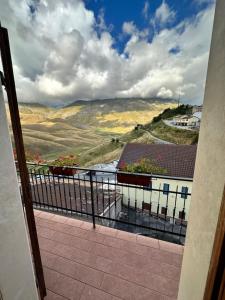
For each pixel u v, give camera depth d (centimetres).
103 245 217
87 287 166
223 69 69
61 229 248
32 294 117
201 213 89
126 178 270
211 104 82
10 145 93
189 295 103
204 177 88
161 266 187
